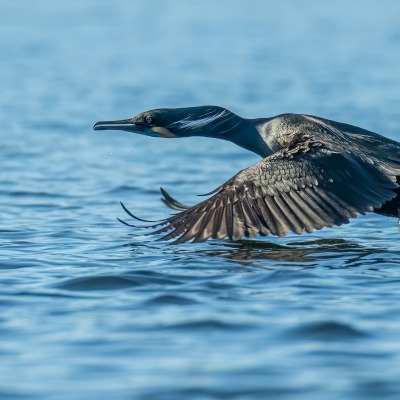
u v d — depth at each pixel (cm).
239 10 5322
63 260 1325
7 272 1259
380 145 1422
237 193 1305
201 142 2491
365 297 1131
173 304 1112
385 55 3950
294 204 1294
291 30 4681
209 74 3556
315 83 3338
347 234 1487
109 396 862
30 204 1773
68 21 4916
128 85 3331
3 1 5562
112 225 1593
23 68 3672
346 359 945
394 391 869
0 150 2336
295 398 855
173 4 5541
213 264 1283
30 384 891
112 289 1173
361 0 5653
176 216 1330
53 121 2728
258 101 3009
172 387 880
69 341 998
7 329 1035
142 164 2202
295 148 1350
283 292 1152
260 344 984
